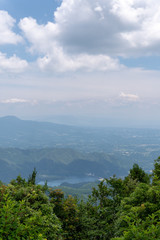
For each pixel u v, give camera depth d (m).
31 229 5.25
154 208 6.73
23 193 7.75
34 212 6.43
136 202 7.61
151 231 4.65
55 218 7.51
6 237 4.63
